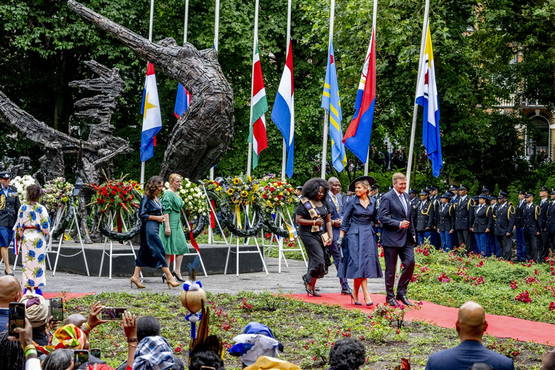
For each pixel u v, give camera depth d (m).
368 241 12.71
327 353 8.73
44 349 5.45
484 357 5.53
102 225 15.29
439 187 32.78
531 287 16.25
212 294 13.07
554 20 31.05
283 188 17.12
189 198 15.77
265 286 14.66
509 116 35.22
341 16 28.52
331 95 19.50
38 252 13.30
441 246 27.53
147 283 14.61
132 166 31.67
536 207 26.06
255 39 20.89
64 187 17.17
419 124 31.73
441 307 13.25
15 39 28.84
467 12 30.89
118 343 9.45
